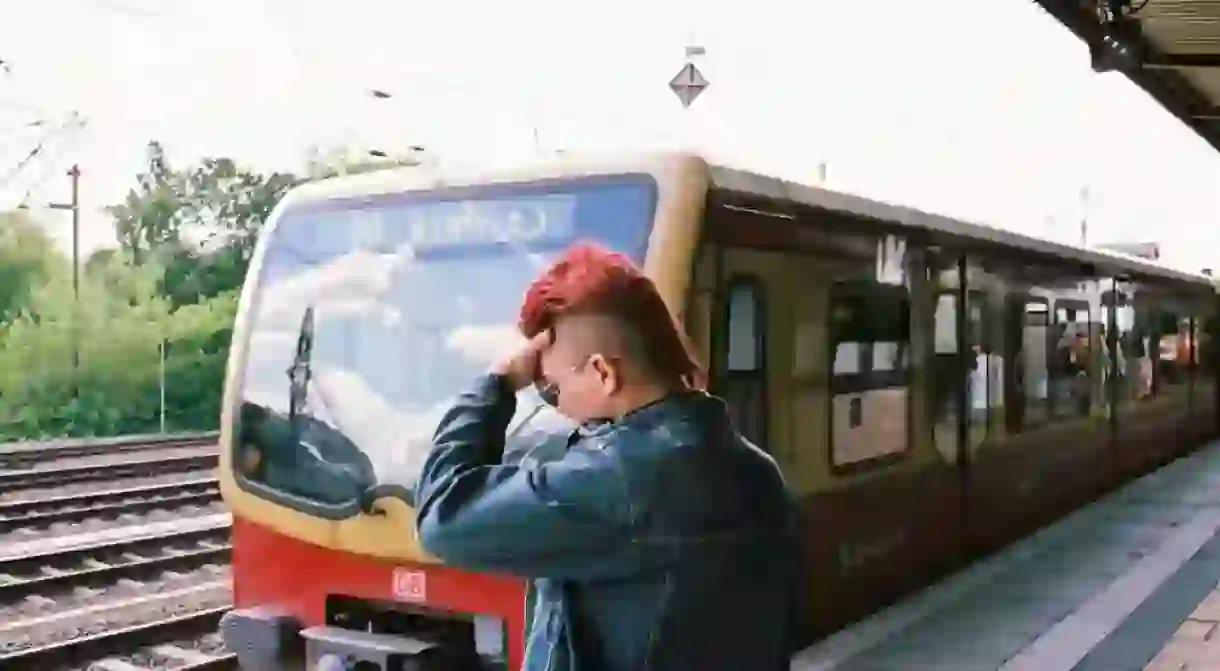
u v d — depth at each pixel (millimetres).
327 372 5977
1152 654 7336
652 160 5461
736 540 2438
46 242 33875
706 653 2385
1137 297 15273
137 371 30266
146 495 14914
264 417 6121
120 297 32812
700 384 2582
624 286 2488
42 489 15531
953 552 8930
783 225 6344
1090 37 10055
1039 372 11078
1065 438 11977
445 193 5805
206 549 11711
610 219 5406
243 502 6137
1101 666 7039
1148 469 15914
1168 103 12828
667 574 2381
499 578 5469
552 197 5547
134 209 34938
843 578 7211
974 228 9305
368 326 5906
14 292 32781
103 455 20125
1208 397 20219
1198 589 9133
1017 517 10461
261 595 6215
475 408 2582
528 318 2580
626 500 2350
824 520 6938
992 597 8516
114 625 8938
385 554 5715
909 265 8086
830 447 6980
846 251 7121
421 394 5730
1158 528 11766
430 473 2520
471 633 5602
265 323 6203
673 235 5293
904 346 8008
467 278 5691
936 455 8562
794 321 6496
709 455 2432
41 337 29797
